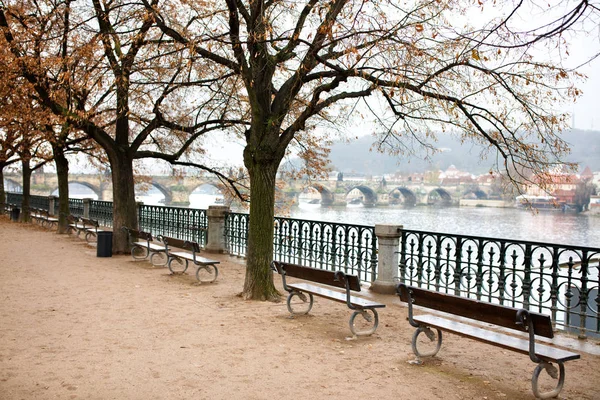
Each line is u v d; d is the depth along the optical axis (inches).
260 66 349.4
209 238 603.2
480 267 334.6
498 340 199.8
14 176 2618.1
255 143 351.3
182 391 190.1
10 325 280.1
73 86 467.8
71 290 381.1
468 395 190.4
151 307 329.1
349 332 277.9
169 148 745.0
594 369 224.1
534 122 334.0
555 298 291.7
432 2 294.5
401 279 390.6
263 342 255.3
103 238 568.4
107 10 438.6
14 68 510.6
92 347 242.2
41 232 853.8
